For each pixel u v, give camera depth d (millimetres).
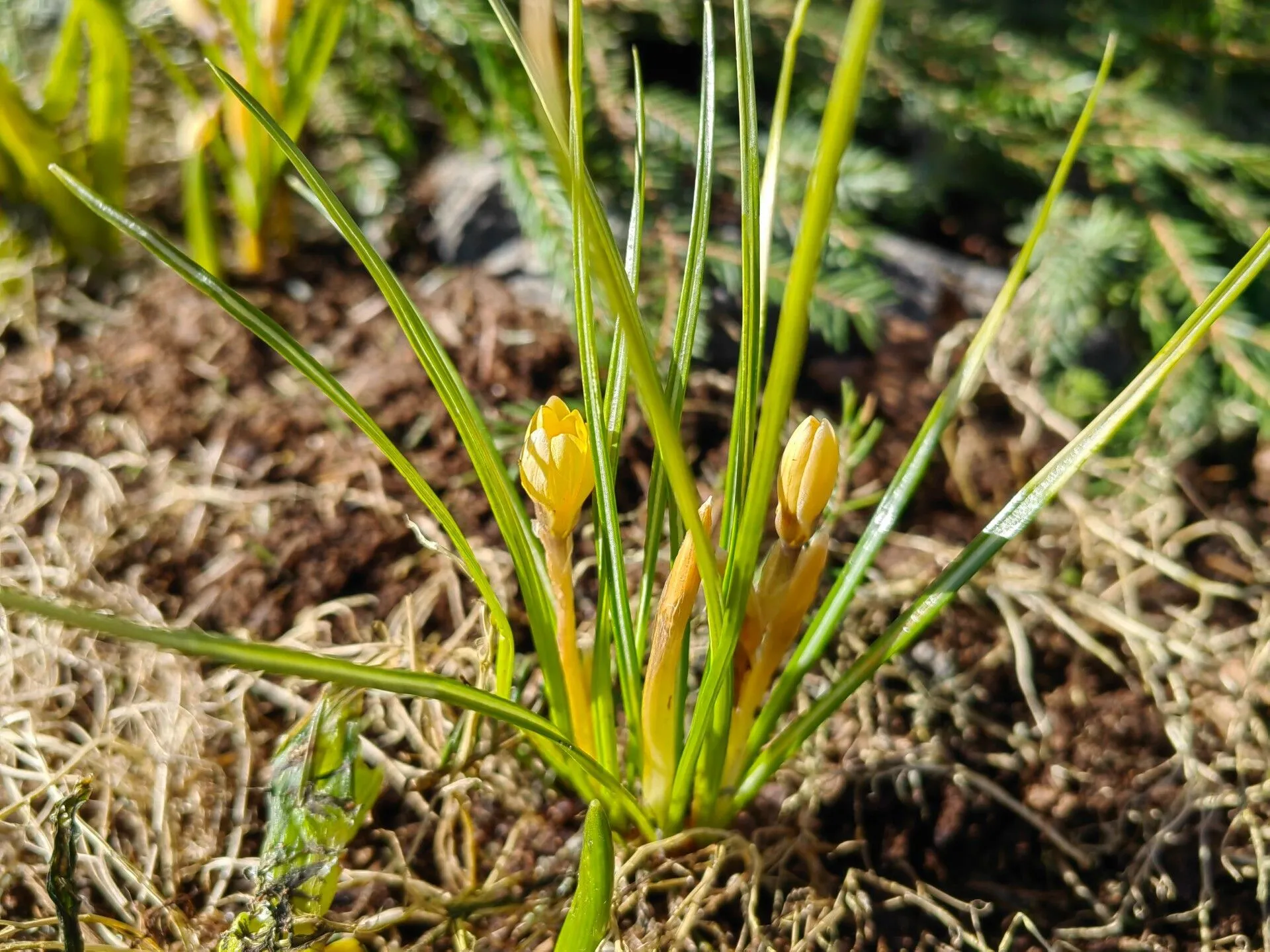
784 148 370
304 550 293
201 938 221
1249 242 368
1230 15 406
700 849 226
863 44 106
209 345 337
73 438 310
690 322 192
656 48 433
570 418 178
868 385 352
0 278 340
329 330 349
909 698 272
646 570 209
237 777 250
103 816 237
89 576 278
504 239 374
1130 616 292
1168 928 236
